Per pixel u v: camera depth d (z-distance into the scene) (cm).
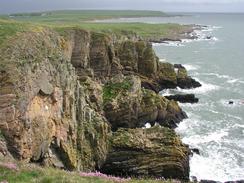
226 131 6081
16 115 3170
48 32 4750
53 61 4050
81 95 4547
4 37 3725
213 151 5253
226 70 11312
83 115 4466
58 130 3888
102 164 4441
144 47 8338
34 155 3450
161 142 4638
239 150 5306
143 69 8250
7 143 3108
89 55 7062
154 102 6178
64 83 4119
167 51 15350
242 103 7744
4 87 3169
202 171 4659
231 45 18000
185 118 6625
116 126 5606
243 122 6562
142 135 4756
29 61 3578
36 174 2161
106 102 5556
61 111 3997
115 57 7762
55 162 3778
